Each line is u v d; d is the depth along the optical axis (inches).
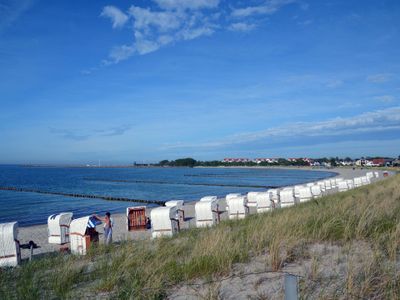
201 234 391.5
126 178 4224.9
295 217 368.5
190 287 213.8
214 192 2155.5
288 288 132.3
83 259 340.2
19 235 757.9
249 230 340.8
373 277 190.7
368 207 355.3
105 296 211.5
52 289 234.8
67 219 533.3
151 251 309.0
